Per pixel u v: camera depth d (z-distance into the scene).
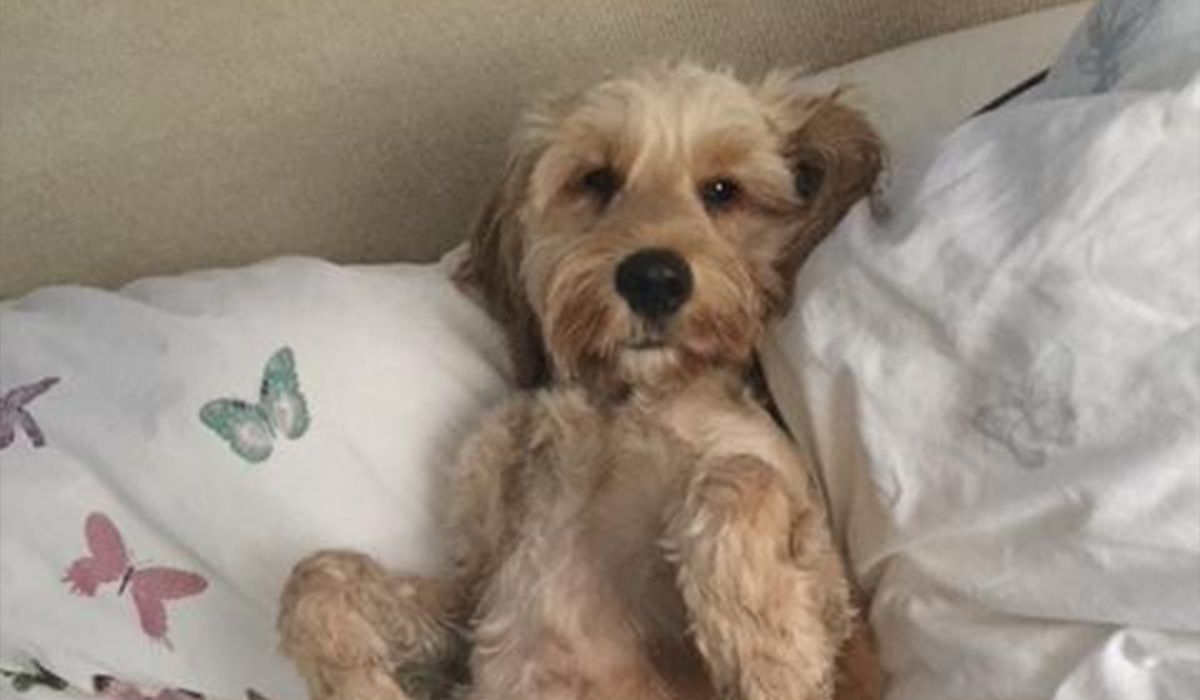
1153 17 0.45
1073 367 0.41
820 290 0.48
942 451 0.45
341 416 0.54
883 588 0.48
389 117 0.67
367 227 0.68
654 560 0.51
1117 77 0.46
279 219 0.68
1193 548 0.39
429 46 0.66
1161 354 0.40
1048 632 0.43
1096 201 0.41
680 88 0.56
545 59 0.67
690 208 0.53
